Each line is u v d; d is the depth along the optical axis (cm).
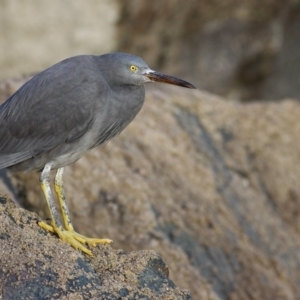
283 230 1459
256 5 2462
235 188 1443
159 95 1526
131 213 1227
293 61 2473
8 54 2522
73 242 818
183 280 1182
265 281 1291
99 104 863
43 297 725
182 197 1313
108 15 2509
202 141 1474
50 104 859
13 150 869
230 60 2486
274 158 1555
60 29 2538
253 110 1623
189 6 2445
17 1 2505
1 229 784
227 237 1303
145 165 1329
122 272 788
